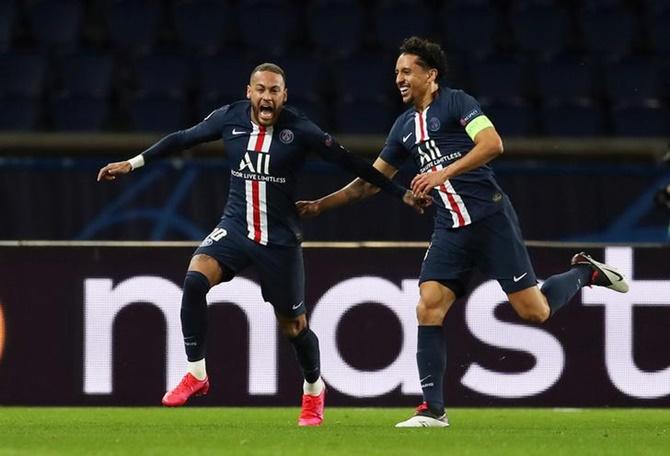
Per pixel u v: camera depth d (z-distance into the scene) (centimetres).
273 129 2267
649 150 4269
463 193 2311
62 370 2905
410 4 5303
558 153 4278
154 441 2003
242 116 2291
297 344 2395
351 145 4356
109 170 2322
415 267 2903
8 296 2902
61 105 4862
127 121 4953
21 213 4019
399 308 2903
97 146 4281
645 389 2923
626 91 5056
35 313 2903
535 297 2380
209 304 2908
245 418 2669
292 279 2320
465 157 2217
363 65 5062
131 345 2905
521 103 4847
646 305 2920
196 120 4859
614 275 2616
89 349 2905
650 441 2077
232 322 2905
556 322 2920
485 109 4812
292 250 2317
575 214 3997
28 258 2906
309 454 1780
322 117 4812
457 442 1998
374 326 2902
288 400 2909
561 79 5050
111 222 4019
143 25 5247
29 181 4019
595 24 5306
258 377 2908
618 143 4281
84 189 4022
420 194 2206
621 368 2922
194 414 2778
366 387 2895
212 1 5259
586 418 2725
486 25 5266
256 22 5275
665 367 2922
